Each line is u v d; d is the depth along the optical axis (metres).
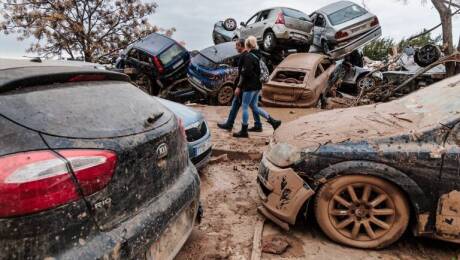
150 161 2.07
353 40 13.34
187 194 2.45
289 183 3.03
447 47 10.43
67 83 2.00
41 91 1.82
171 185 2.35
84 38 17.22
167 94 11.48
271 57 14.16
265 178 3.18
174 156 2.40
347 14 13.73
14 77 1.75
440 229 2.80
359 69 13.04
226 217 3.60
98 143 1.77
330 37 13.34
